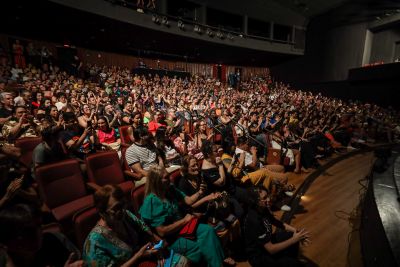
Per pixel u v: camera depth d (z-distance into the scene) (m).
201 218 2.02
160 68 14.02
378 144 7.43
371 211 2.28
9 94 3.59
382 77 11.53
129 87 9.69
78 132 3.41
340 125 7.08
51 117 3.74
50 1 7.08
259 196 2.05
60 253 1.29
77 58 10.82
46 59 9.42
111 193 1.32
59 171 2.12
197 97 9.70
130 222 1.58
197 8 12.68
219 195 2.18
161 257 1.55
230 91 13.77
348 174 4.57
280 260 1.82
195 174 2.29
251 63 19.19
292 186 3.53
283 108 9.34
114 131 3.89
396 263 1.40
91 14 8.24
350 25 14.34
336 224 2.79
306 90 17.64
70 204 2.07
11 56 9.08
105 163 2.52
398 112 11.20
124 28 10.02
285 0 14.59
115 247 1.33
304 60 17.53
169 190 1.95
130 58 13.78
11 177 1.89
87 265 1.25
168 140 3.58
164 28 10.72
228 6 13.23
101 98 6.59
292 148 4.83
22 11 7.84
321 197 3.54
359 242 2.43
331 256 2.25
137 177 2.62
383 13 12.46
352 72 13.47
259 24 15.90
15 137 3.05
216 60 17.41
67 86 7.54
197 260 1.70
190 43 12.95
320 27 16.23
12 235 1.01
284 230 2.13
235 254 2.24
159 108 7.73
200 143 4.27
